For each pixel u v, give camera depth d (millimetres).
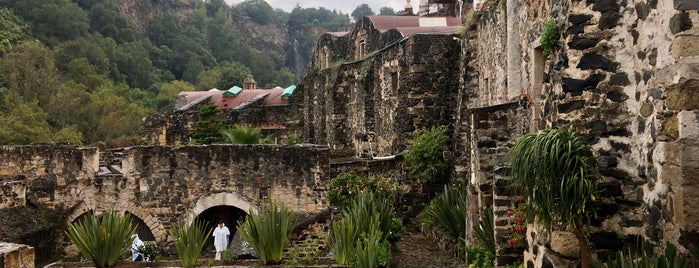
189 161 23812
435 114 28375
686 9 7305
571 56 8898
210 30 135250
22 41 79000
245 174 23719
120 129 65438
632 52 8562
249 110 49281
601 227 8539
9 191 22719
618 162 8609
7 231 21594
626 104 8609
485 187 15734
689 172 7297
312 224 19906
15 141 49688
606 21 8703
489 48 21859
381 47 34719
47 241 22953
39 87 66375
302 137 46531
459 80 27484
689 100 7332
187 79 113062
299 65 165000
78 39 88938
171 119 47000
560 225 8547
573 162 7703
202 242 14906
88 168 24188
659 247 7836
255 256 18297
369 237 15656
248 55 134500
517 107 15523
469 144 18297
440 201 20344
